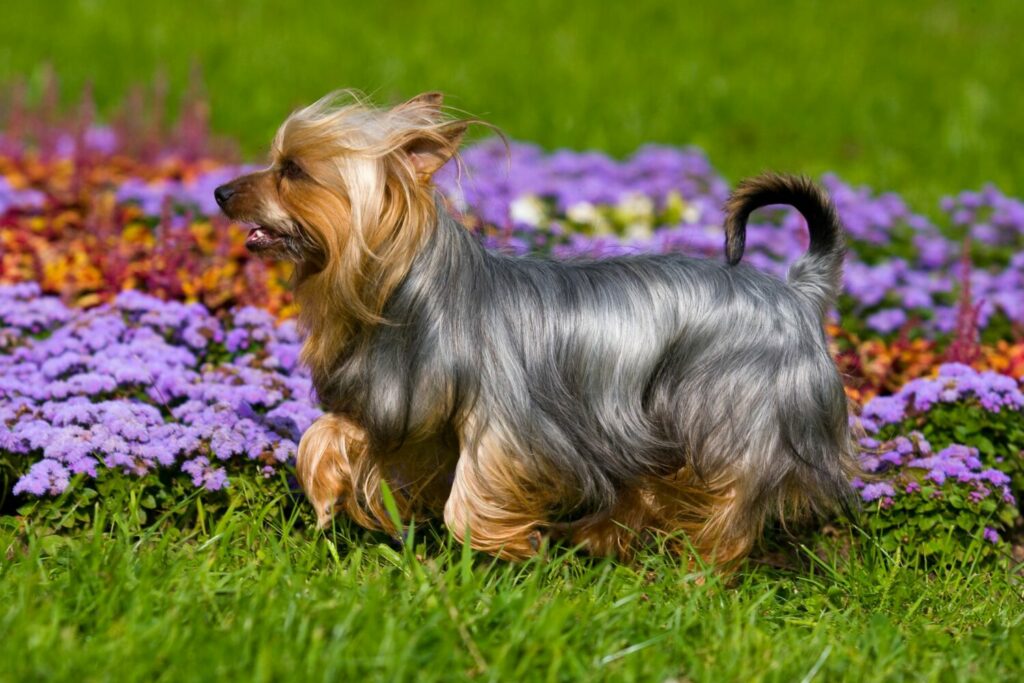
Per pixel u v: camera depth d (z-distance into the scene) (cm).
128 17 1836
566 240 964
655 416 566
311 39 1791
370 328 546
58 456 570
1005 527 644
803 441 559
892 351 807
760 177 584
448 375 538
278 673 427
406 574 515
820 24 2064
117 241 859
